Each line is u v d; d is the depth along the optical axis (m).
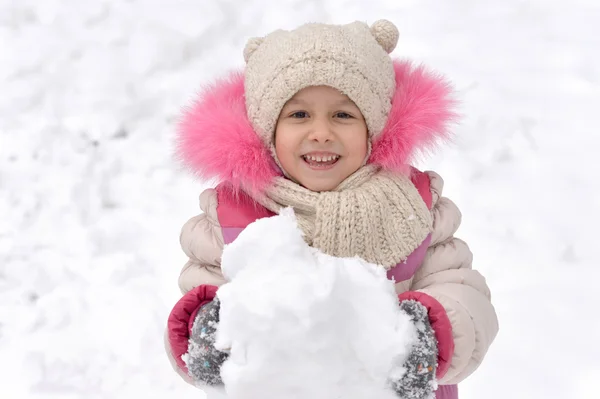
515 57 3.98
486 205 3.14
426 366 1.37
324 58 1.75
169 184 3.39
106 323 2.72
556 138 3.46
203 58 4.03
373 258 1.77
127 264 2.97
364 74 1.78
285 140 1.79
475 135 3.44
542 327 2.60
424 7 4.32
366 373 1.30
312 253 1.40
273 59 1.80
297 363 1.25
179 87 3.85
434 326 1.46
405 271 1.82
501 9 4.33
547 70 3.89
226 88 1.96
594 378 2.40
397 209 1.81
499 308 2.68
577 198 3.17
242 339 1.26
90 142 3.59
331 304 1.24
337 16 4.24
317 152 1.78
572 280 2.81
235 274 1.38
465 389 2.38
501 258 2.91
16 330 2.72
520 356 2.49
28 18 4.29
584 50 4.02
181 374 1.76
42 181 3.40
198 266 1.88
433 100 1.88
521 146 3.40
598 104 3.67
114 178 3.42
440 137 1.93
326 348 1.25
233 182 1.85
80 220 3.21
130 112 3.73
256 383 1.26
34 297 2.86
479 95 3.67
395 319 1.30
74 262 3.00
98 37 4.13
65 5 4.30
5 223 3.20
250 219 1.84
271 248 1.34
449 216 1.91
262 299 1.25
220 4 4.21
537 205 3.14
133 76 3.92
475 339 1.69
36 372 2.53
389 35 1.92
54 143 3.59
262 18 4.20
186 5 4.21
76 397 2.44
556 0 4.39
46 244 3.10
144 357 2.58
